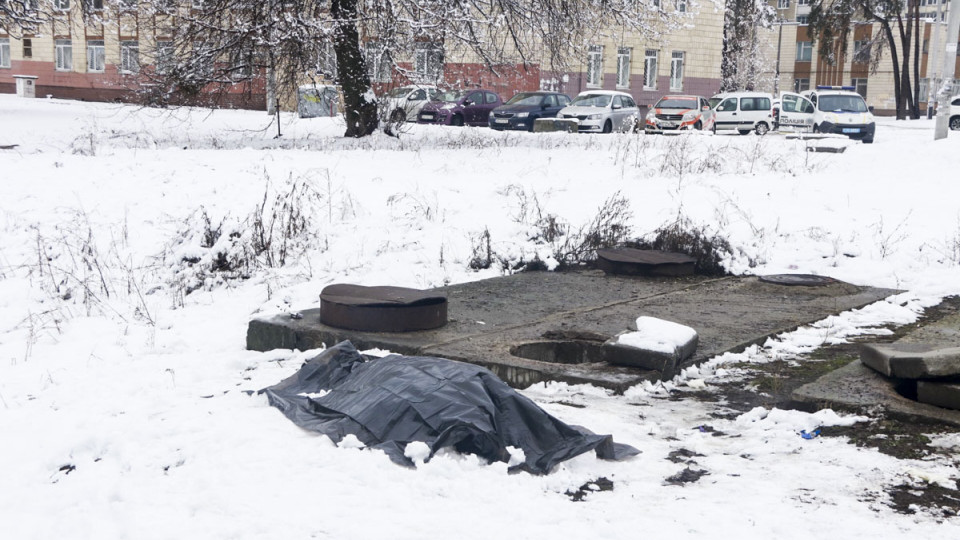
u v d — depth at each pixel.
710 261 10.95
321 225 11.89
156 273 10.20
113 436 4.88
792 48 80.25
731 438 5.16
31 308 9.20
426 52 22.23
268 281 9.87
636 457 4.80
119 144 19.70
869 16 57.81
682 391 6.16
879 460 4.73
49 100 46.31
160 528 3.81
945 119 24.62
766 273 10.73
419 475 4.32
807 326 8.05
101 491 4.21
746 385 6.29
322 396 5.35
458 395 4.86
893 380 5.89
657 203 13.95
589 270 10.98
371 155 18.09
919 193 15.33
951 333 7.38
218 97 21.52
